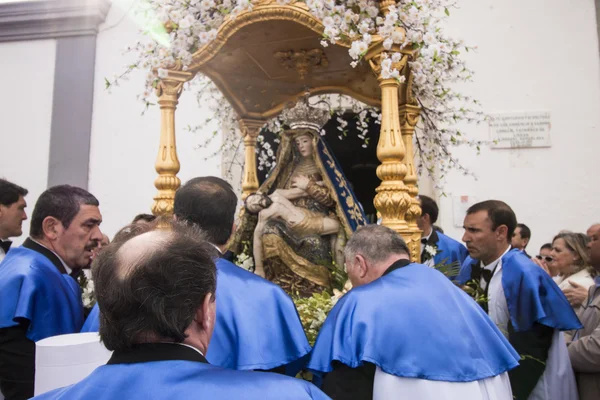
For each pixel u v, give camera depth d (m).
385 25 2.48
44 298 2.30
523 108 5.48
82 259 2.60
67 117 6.16
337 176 3.23
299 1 2.67
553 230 5.36
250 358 1.86
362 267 2.31
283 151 3.35
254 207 3.10
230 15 2.74
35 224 2.53
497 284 3.29
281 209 3.10
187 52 2.96
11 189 3.52
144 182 5.94
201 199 2.02
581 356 2.96
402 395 1.95
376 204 2.60
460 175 5.54
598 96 5.34
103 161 6.04
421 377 1.95
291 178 3.30
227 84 3.71
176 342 1.11
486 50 5.59
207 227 2.02
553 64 5.45
